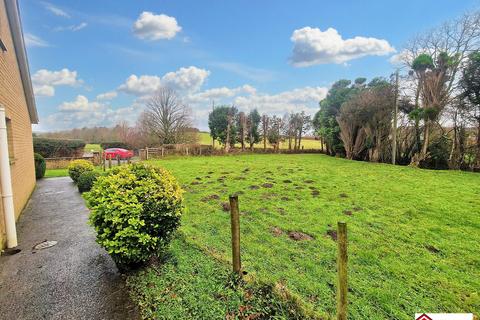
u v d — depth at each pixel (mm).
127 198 3064
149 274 3107
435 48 12812
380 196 6996
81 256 3840
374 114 15219
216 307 2461
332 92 21203
